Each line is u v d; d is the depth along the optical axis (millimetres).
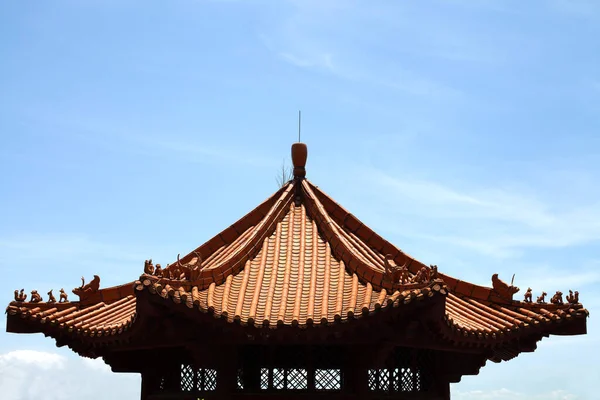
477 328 17875
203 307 16344
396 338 17062
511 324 18328
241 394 18000
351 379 18031
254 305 17516
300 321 16828
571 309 18641
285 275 18875
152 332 17312
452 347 18031
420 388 19594
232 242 22094
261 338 17000
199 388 19000
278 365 18312
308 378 18109
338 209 22328
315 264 19219
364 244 21656
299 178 23062
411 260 21125
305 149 23344
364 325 16484
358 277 18328
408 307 15984
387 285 17156
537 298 19328
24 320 18672
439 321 16266
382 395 18344
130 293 20828
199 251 21750
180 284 17047
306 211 22047
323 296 17688
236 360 18094
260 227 20391
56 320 18422
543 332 19094
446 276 20609
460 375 20922
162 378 19875
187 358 19438
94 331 17859
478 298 20125
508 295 19578
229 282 18469
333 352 18297
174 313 16500
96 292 20234
